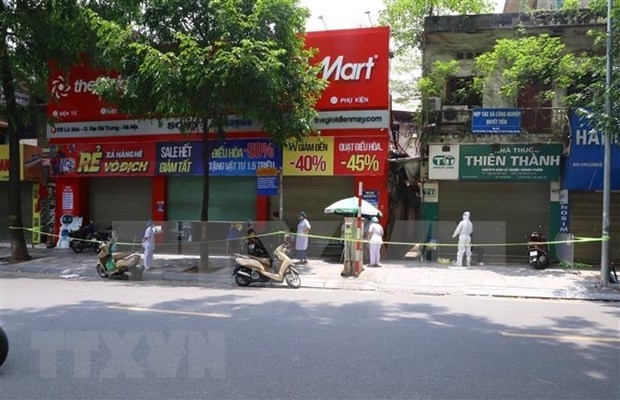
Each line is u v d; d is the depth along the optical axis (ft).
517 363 19.51
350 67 55.01
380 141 54.44
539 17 54.08
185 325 24.94
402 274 46.03
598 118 39.34
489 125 52.60
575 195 52.54
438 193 56.24
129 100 46.47
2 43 48.80
